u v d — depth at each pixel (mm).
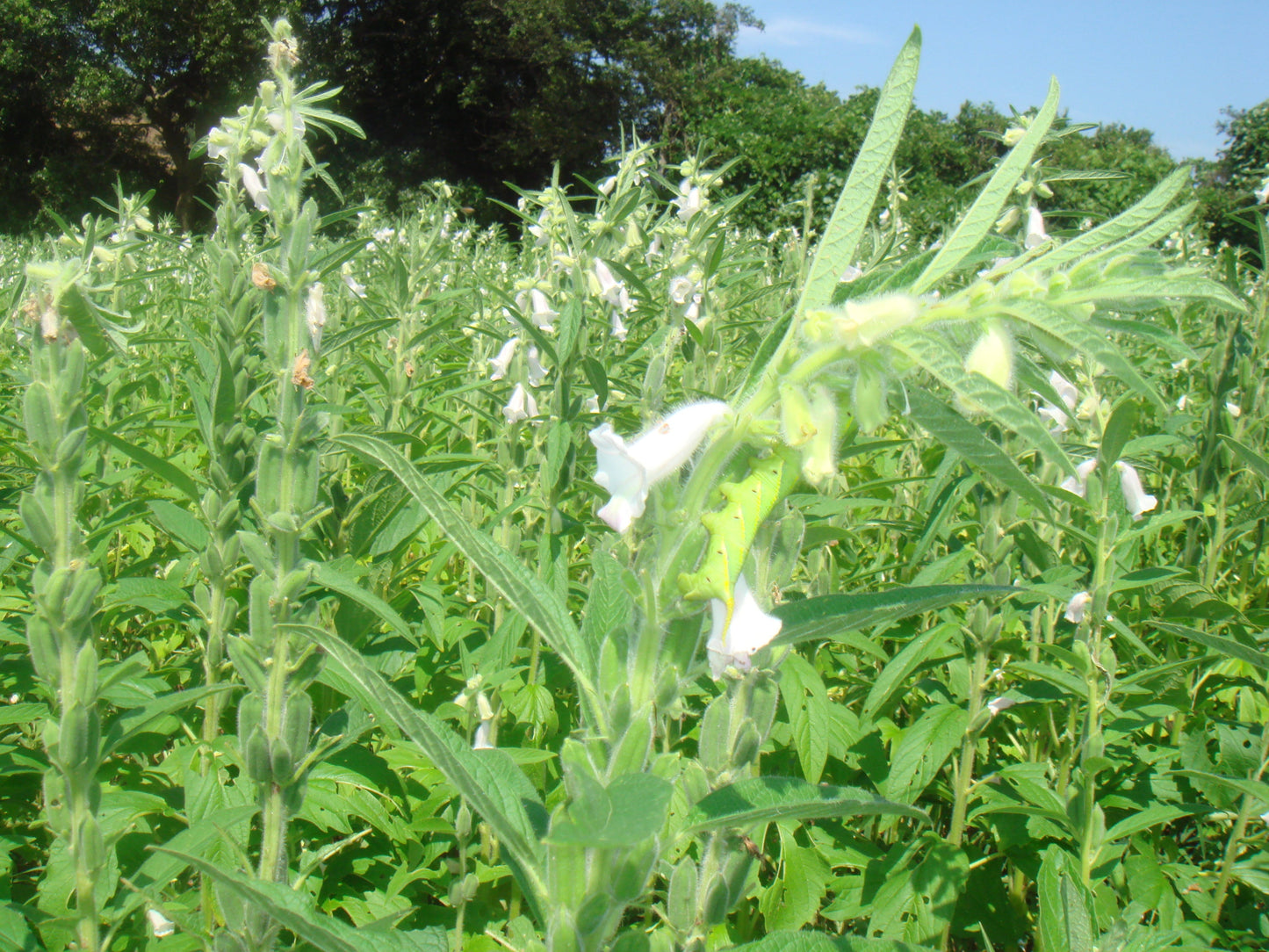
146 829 2381
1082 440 3395
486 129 42938
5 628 2615
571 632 1167
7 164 33500
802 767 2652
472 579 3818
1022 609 3672
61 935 1929
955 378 937
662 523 1114
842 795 1179
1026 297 1037
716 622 1104
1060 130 3678
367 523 3354
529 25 38656
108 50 33656
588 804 930
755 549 1672
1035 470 3352
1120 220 1088
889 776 2871
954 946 2936
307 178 2652
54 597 1680
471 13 39219
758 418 1075
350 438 1131
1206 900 2768
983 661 2910
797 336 1056
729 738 1777
